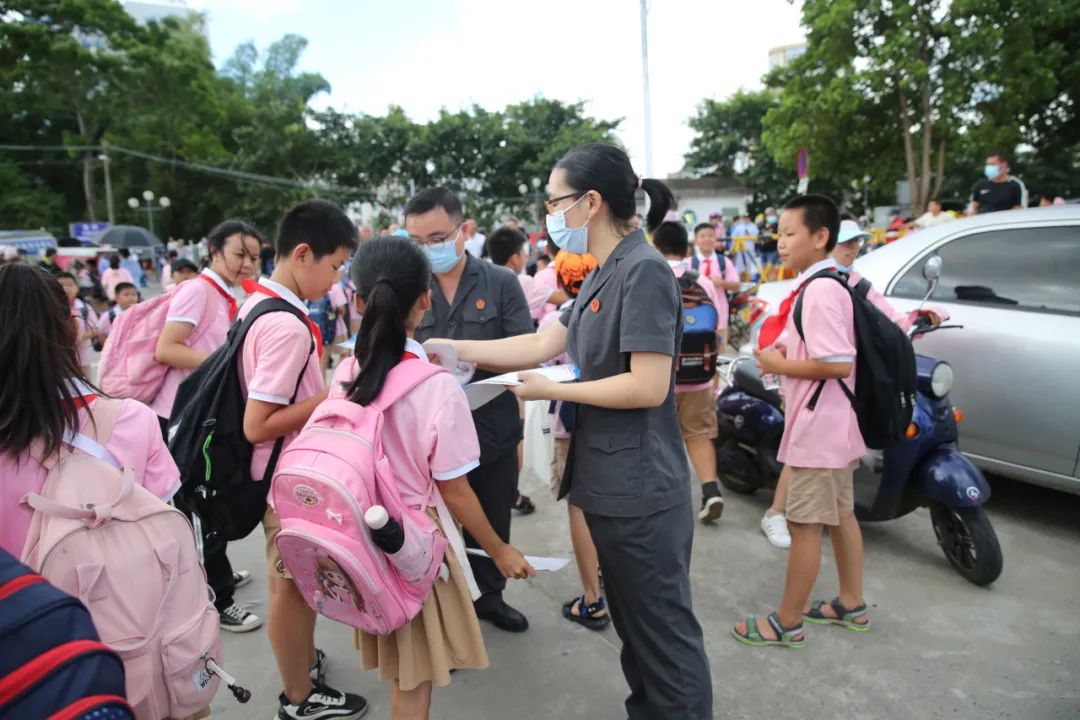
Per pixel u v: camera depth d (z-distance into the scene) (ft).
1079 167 82.84
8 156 122.52
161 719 4.56
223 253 9.87
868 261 15.08
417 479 5.72
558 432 10.06
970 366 12.54
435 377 5.71
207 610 4.84
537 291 13.80
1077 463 11.39
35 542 4.33
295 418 6.93
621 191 6.18
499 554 6.21
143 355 9.60
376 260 5.72
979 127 63.36
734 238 40.70
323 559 5.22
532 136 115.55
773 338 9.29
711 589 10.66
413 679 5.95
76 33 126.41
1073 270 11.89
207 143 127.85
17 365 4.40
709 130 139.33
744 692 8.28
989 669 8.60
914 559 11.37
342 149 118.52
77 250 56.80
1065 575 10.80
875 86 64.64
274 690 8.45
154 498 4.76
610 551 6.28
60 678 2.88
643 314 5.80
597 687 8.47
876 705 8.02
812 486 8.63
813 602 9.77
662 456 6.22
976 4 58.65
